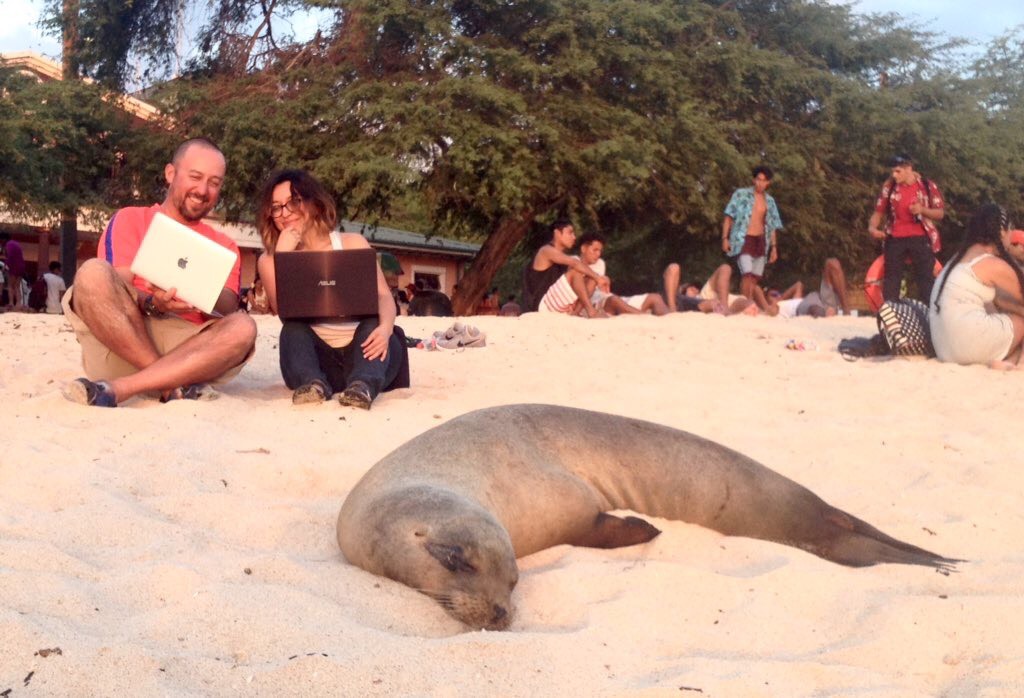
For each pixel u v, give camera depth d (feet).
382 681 9.77
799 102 89.15
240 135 72.74
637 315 45.70
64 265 80.79
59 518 14.16
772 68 83.35
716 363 33.42
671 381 29.40
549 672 10.21
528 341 36.14
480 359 32.09
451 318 42.37
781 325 43.70
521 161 71.77
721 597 12.86
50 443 18.17
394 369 25.43
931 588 13.67
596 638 11.14
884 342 35.50
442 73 75.10
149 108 92.17
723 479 15.74
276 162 73.61
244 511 15.29
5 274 72.90
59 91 77.97
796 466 20.01
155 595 11.74
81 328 22.67
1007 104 103.19
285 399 24.03
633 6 77.82
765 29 91.20
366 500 13.48
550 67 74.54
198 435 19.58
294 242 24.53
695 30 85.10
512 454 14.67
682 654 11.32
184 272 21.65
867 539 15.35
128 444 18.63
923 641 11.71
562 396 26.35
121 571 12.44
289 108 73.00
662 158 79.10
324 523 15.20
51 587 11.55
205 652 10.35
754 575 13.82
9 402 21.88
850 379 30.53
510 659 10.39
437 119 69.67
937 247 47.29
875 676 10.63
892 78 96.48
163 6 81.71
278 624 10.90
